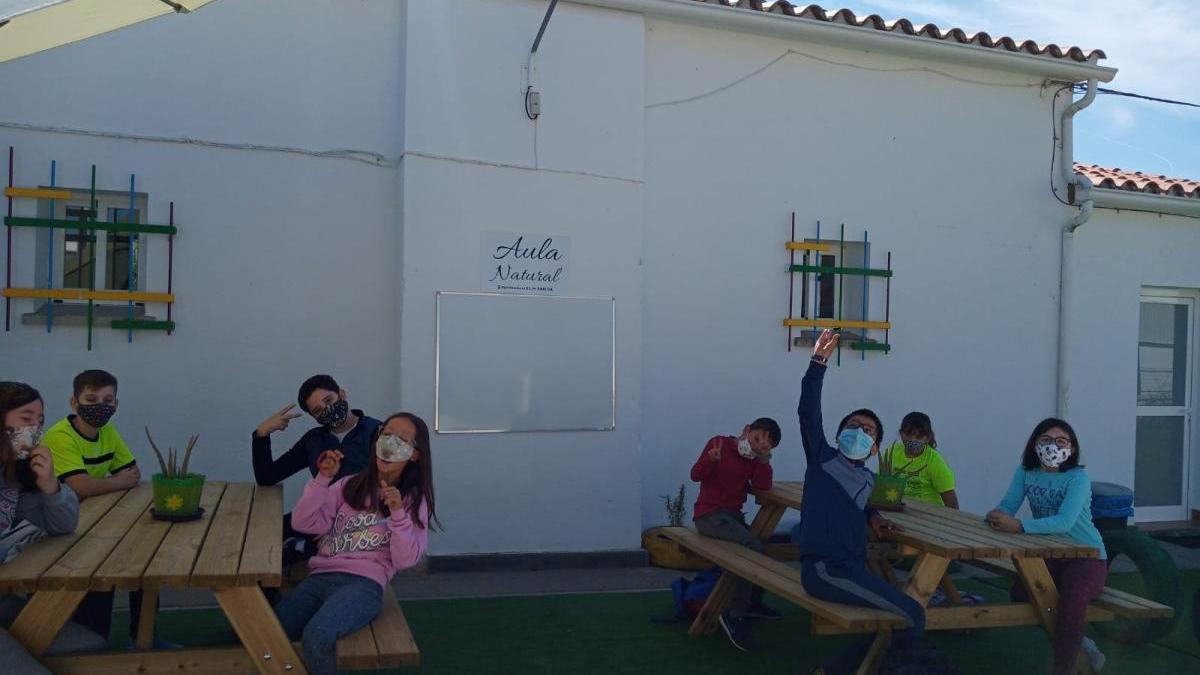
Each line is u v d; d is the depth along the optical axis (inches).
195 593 263.7
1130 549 256.1
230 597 150.9
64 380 272.8
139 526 175.2
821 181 348.8
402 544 173.0
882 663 193.3
